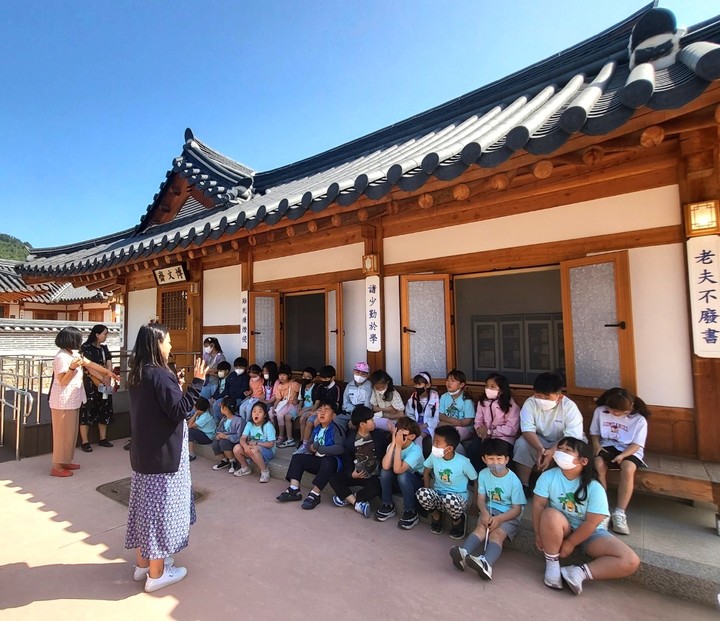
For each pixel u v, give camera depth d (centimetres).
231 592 280
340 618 254
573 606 263
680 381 362
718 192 337
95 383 629
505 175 329
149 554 274
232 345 743
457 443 352
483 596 273
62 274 866
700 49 275
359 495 397
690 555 281
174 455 282
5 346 1664
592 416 396
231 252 742
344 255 603
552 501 300
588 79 514
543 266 444
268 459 490
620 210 392
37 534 364
